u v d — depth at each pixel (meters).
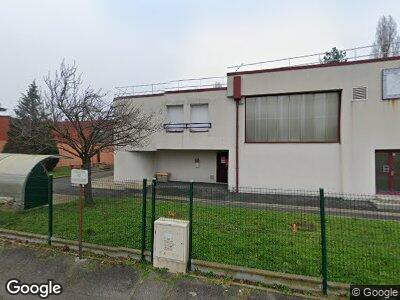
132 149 17.08
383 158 12.51
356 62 12.69
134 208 9.09
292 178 13.84
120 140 10.46
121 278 4.87
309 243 6.11
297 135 14.02
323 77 13.23
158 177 18.42
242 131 14.77
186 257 4.93
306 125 13.88
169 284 4.62
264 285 4.47
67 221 7.81
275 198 12.17
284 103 14.22
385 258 5.26
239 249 5.72
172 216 8.30
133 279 4.82
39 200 9.83
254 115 14.74
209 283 4.57
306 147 13.64
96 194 11.02
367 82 12.50
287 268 4.89
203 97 16.09
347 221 8.03
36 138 9.66
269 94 14.23
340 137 13.11
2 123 29.58
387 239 6.35
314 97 13.73
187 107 16.47
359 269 4.83
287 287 4.38
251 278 4.64
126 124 10.55
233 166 14.90
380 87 12.32
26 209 9.32
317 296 4.17
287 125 14.19
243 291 4.35
